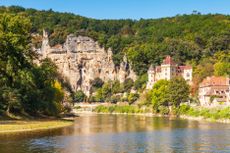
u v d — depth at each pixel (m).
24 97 149.25
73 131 115.06
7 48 146.62
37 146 80.69
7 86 146.00
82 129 123.56
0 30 148.50
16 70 149.38
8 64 146.38
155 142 90.25
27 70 150.38
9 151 74.00
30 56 161.75
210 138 98.50
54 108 167.75
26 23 154.00
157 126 140.50
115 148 80.38
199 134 108.88
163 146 83.69
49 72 169.12
